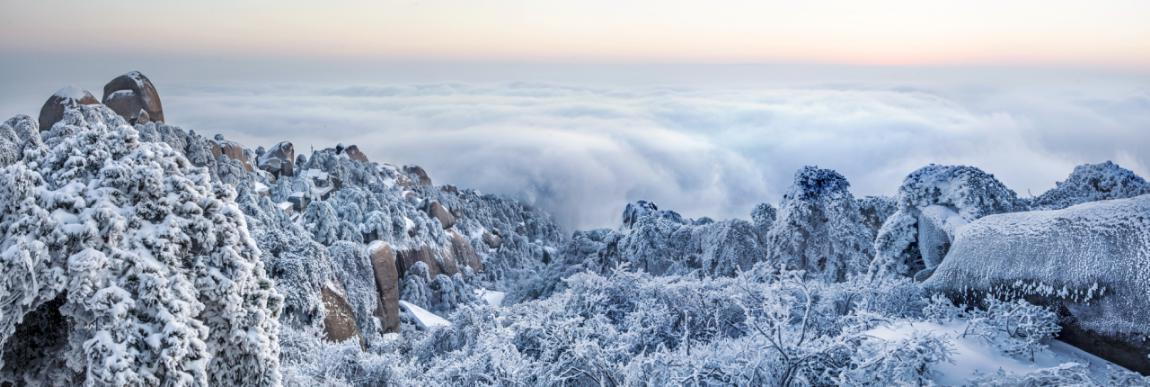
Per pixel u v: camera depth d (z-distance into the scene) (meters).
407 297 58.16
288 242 39.31
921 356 9.80
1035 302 11.68
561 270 41.38
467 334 20.58
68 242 10.05
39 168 11.06
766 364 10.72
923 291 13.97
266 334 11.39
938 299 12.91
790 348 10.68
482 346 16.27
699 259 37.16
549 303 20.14
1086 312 10.89
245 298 11.27
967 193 16.72
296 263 36.56
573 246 42.09
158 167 10.92
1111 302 10.58
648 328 15.30
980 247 13.05
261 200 55.41
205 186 11.39
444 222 84.38
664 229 38.69
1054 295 11.35
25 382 10.62
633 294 17.61
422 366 19.70
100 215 10.21
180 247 10.75
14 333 10.37
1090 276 10.89
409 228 72.25
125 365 9.68
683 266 37.03
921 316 13.26
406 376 19.06
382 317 47.03
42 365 10.73
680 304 16.56
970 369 10.30
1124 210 10.85
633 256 38.16
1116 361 10.48
